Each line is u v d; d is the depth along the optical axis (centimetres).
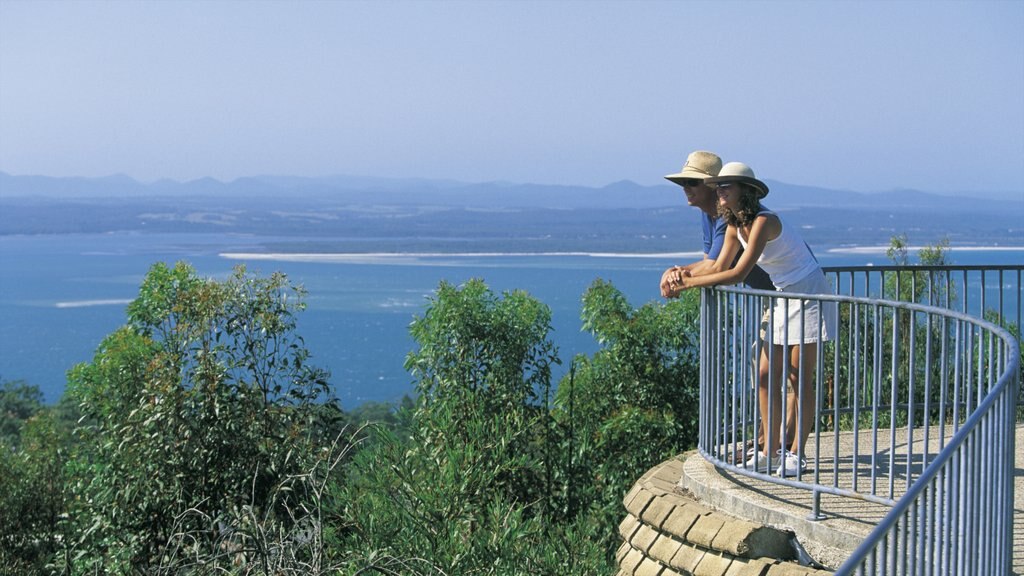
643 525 684
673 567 635
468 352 1379
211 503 1154
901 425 981
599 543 1133
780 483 601
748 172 637
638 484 712
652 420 1420
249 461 1166
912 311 552
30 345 18475
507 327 1397
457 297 1392
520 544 922
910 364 551
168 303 1256
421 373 1402
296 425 1170
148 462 1161
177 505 1147
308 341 17325
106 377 1230
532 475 1308
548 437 1376
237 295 1225
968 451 425
